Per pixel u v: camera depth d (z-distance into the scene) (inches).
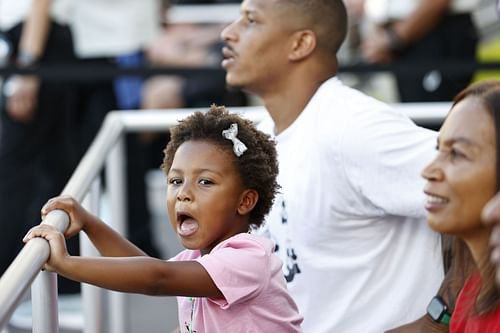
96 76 601.6
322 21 356.5
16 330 589.9
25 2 597.6
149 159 749.3
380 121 332.8
